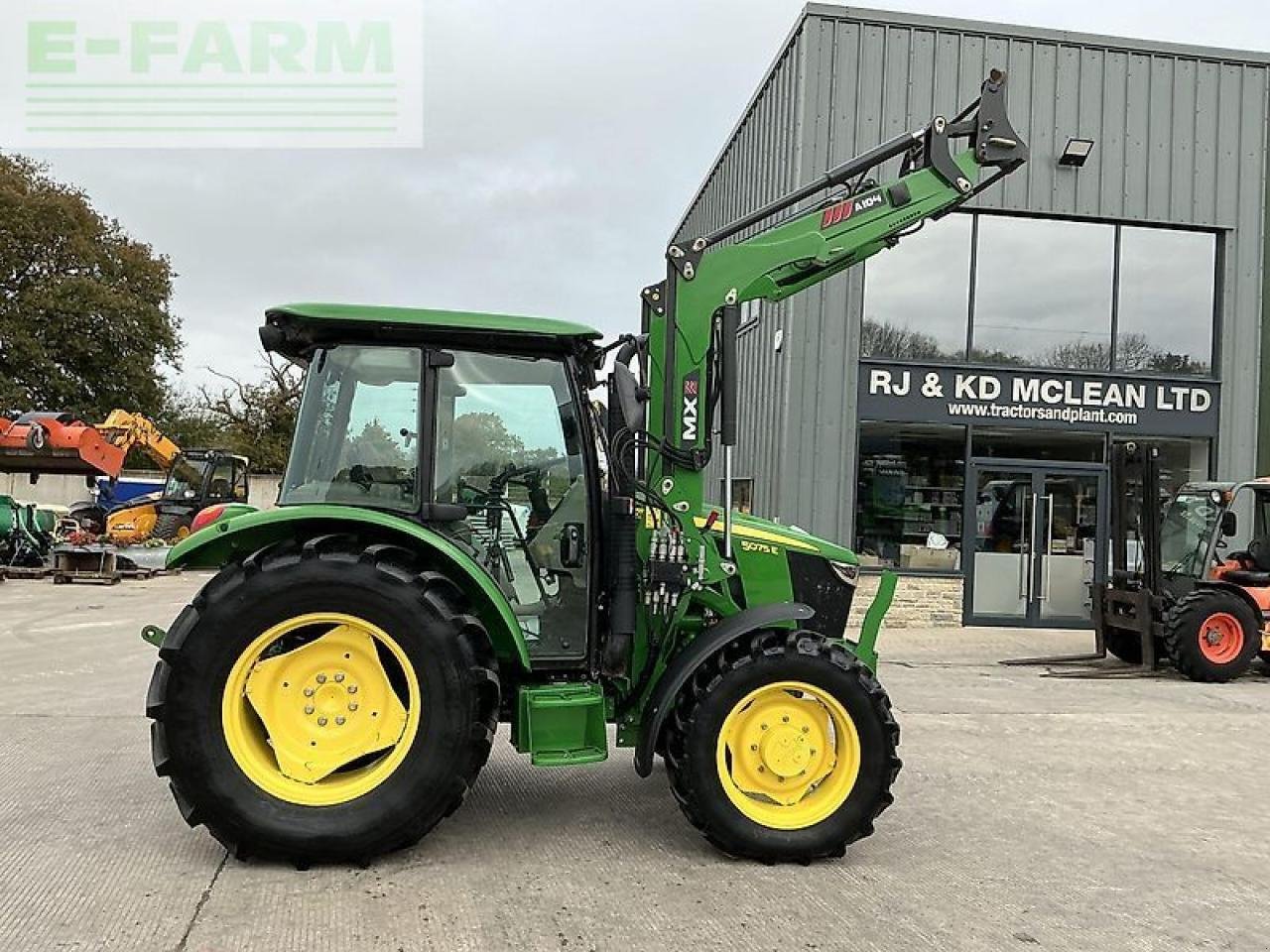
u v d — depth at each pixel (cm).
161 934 324
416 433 414
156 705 375
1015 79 1241
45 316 2834
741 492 1419
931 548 1245
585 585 429
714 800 399
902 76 1212
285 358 461
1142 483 960
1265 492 1029
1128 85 1268
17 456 1667
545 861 401
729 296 450
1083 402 1264
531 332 415
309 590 380
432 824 390
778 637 420
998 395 1248
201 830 425
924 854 425
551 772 539
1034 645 1116
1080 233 1279
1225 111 1289
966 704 769
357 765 402
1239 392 1292
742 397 1438
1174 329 1299
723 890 376
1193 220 1282
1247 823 480
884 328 1243
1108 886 394
